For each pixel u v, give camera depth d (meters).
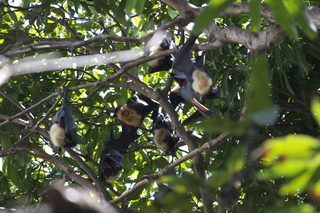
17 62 12.88
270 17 7.04
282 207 2.89
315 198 2.79
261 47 7.81
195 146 12.22
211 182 2.87
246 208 11.78
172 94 13.38
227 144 11.20
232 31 8.51
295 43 9.83
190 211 2.97
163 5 12.85
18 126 13.76
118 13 11.86
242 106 10.70
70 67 12.72
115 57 12.68
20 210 2.52
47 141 15.23
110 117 15.11
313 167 2.62
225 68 11.79
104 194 13.28
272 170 2.74
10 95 13.62
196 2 11.49
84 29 15.30
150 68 12.75
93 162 14.59
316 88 11.36
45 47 8.05
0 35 12.48
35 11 14.05
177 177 2.94
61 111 12.66
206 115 10.12
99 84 10.15
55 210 2.12
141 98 14.36
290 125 12.02
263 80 2.44
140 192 13.48
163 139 14.31
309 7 6.11
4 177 14.39
